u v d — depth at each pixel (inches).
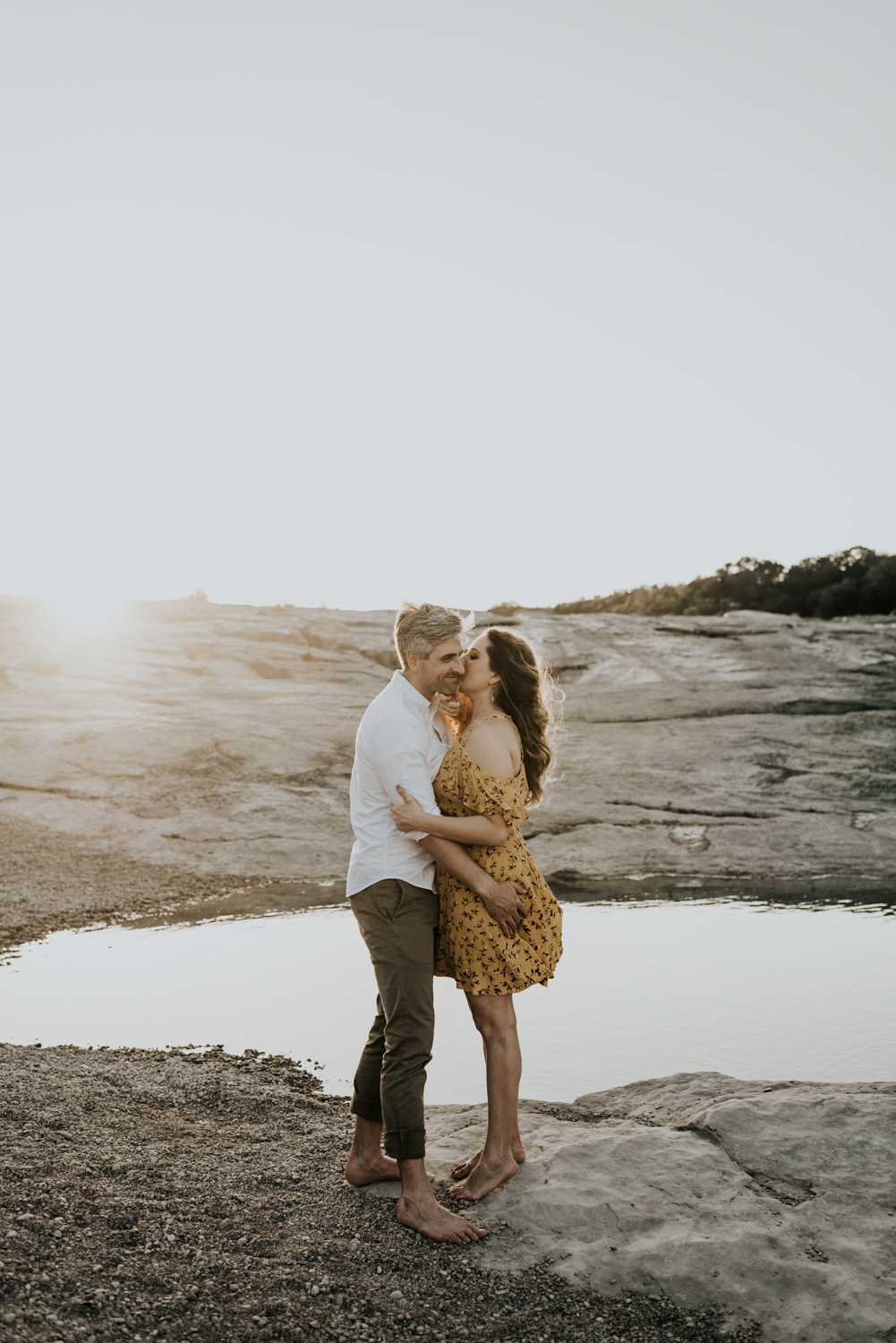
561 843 535.2
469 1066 217.5
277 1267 114.1
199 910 399.2
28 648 906.1
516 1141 139.9
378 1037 135.9
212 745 651.5
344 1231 123.4
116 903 405.4
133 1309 102.7
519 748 134.7
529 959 131.9
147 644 979.3
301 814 556.1
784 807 603.5
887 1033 240.5
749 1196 128.6
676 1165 135.9
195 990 280.1
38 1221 116.5
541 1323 108.0
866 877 475.2
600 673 984.9
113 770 593.0
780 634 1130.0
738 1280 113.7
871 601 2017.7
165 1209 125.3
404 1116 124.9
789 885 457.4
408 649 131.3
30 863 455.5
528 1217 125.6
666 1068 217.5
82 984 287.1
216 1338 100.4
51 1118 157.2
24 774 574.9
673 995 273.4
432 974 130.9
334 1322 105.1
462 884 131.5
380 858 128.5
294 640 1055.0
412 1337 104.1
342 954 324.8
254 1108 175.0
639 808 597.6
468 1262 117.7
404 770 126.1
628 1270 116.0
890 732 775.1
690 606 2143.2
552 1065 219.0
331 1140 157.3
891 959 313.7
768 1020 250.4
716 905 412.2
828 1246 118.3
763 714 839.7
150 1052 216.5
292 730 711.7
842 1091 165.0
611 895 437.4
